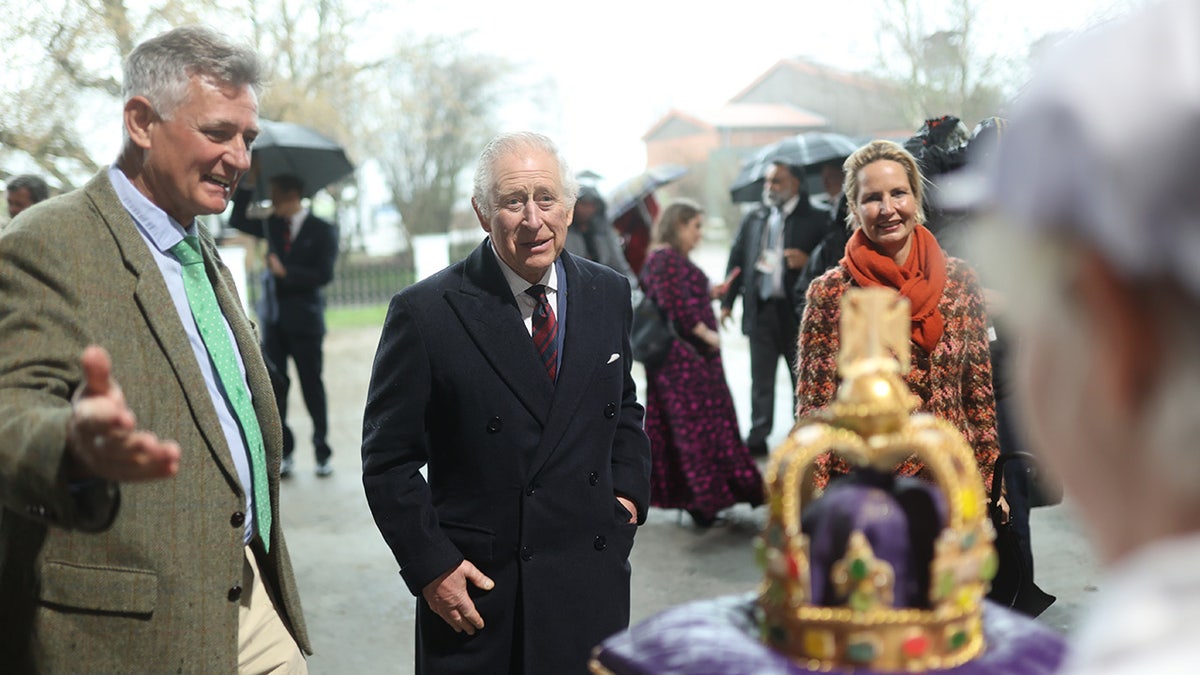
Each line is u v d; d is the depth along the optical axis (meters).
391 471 2.52
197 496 1.99
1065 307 0.53
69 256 1.91
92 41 10.35
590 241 7.41
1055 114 0.53
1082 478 0.55
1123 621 0.49
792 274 6.84
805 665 0.92
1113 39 0.52
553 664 2.47
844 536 0.93
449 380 2.51
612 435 2.63
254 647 2.23
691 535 5.62
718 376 5.77
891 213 2.88
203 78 2.02
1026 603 2.90
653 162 26.62
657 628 1.02
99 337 1.91
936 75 15.59
